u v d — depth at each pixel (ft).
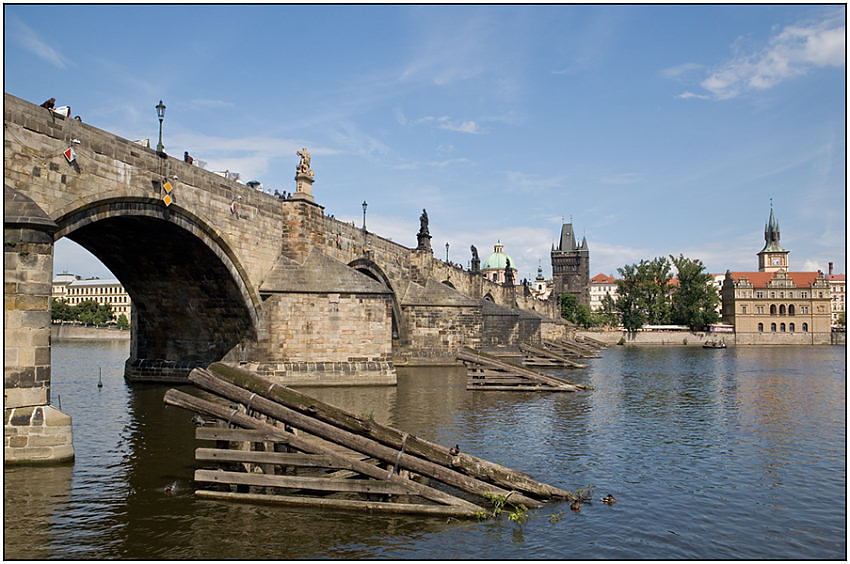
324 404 63.00
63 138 97.19
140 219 119.34
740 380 198.70
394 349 248.52
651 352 433.48
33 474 68.33
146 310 166.09
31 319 72.79
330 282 165.89
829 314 654.53
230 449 63.52
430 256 272.31
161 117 122.01
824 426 107.04
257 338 158.20
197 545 48.55
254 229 157.07
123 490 62.54
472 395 146.10
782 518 57.98
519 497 59.82
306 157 179.22
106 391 143.74
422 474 59.47
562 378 205.77
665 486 68.03
